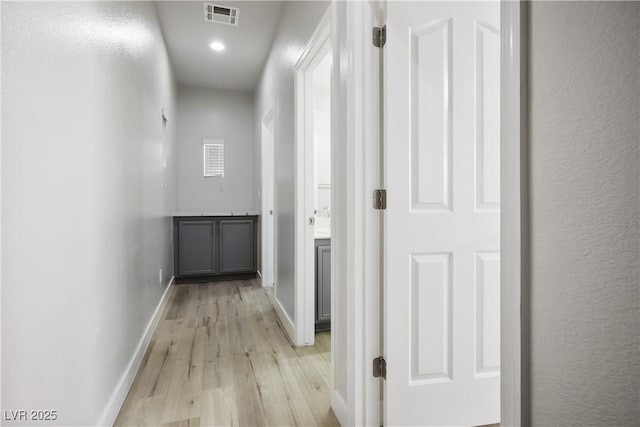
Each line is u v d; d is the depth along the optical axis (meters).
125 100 1.92
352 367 1.49
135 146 2.18
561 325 0.62
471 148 1.54
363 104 1.47
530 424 0.69
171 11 3.14
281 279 3.15
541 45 0.66
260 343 2.59
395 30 1.45
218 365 2.22
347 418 1.53
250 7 3.08
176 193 4.89
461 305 1.54
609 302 0.54
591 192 0.56
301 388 1.94
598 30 0.55
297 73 2.56
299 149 2.55
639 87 0.49
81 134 1.26
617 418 0.53
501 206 0.74
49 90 1.02
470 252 1.55
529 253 0.69
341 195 1.64
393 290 1.46
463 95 1.53
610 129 0.53
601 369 0.55
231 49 3.90
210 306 3.54
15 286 0.85
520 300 0.69
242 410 1.73
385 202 1.48
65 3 1.13
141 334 2.33
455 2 1.52
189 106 5.17
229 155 5.35
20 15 0.87
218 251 4.64
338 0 1.69
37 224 0.95
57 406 1.07
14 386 0.85
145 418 1.66
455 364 1.54
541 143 0.66
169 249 4.08
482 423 1.58
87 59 1.32
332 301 1.74
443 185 1.52
